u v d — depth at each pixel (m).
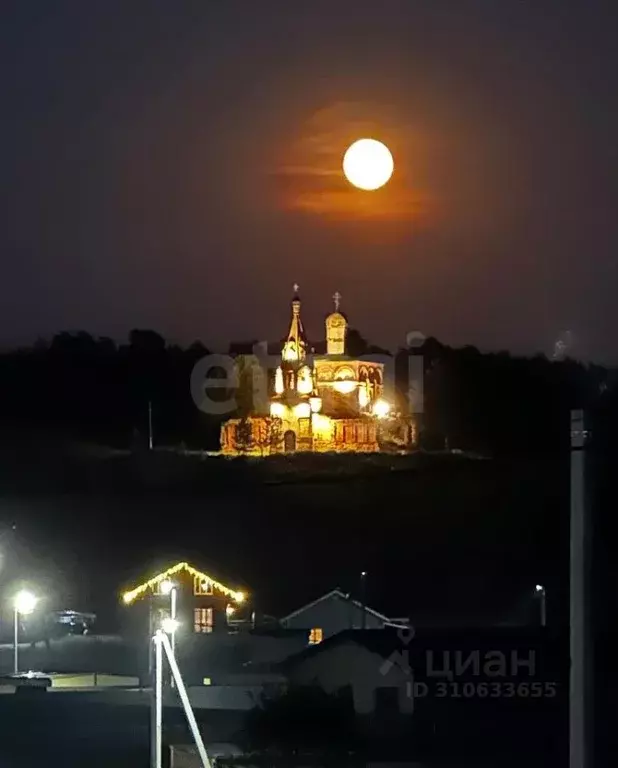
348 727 73.88
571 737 21.73
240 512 177.88
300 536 162.38
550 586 127.19
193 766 68.06
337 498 179.88
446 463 196.25
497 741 68.88
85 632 134.62
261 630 117.06
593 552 22.00
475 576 135.12
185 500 186.75
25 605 123.38
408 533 159.00
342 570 142.50
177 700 88.75
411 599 126.88
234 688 90.06
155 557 147.12
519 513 161.12
